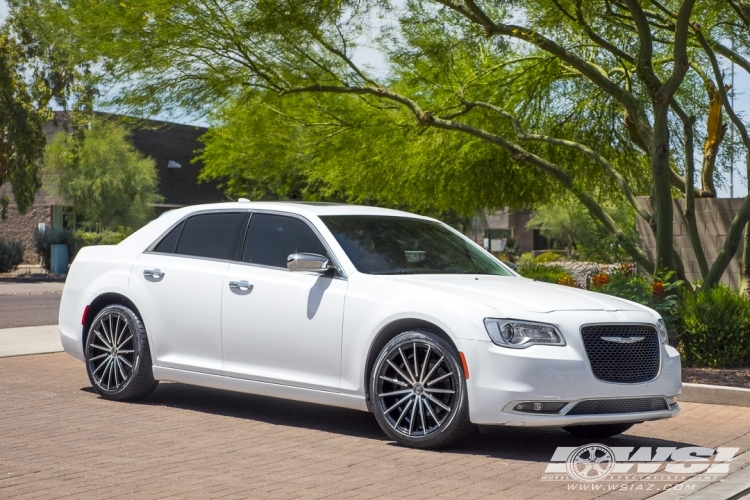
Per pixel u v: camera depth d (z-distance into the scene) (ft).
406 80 52.39
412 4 44.93
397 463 20.51
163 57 42.37
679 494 18.35
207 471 19.39
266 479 18.80
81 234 127.54
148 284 27.50
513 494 18.01
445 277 24.27
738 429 25.66
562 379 20.68
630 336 22.00
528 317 21.25
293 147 53.36
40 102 108.47
